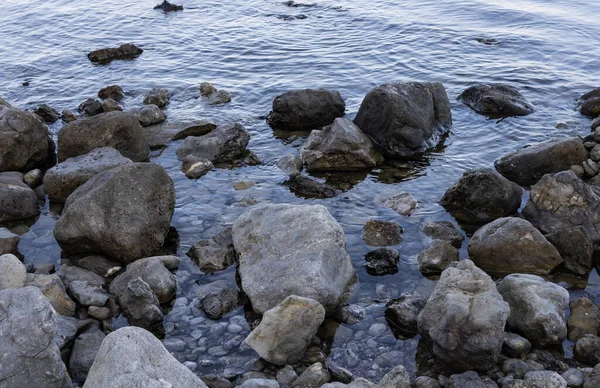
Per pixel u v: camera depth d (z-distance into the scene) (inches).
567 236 421.7
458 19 988.6
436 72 782.5
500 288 377.7
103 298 383.2
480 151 589.0
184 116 667.4
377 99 593.0
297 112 641.0
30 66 848.3
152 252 446.6
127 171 444.1
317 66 814.5
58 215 498.3
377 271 419.5
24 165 561.3
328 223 413.1
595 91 671.1
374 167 565.6
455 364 335.6
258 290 383.2
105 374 282.5
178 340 363.6
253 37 938.7
